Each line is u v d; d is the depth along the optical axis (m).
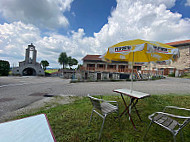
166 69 25.94
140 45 2.00
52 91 7.27
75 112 3.15
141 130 2.24
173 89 7.43
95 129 2.26
